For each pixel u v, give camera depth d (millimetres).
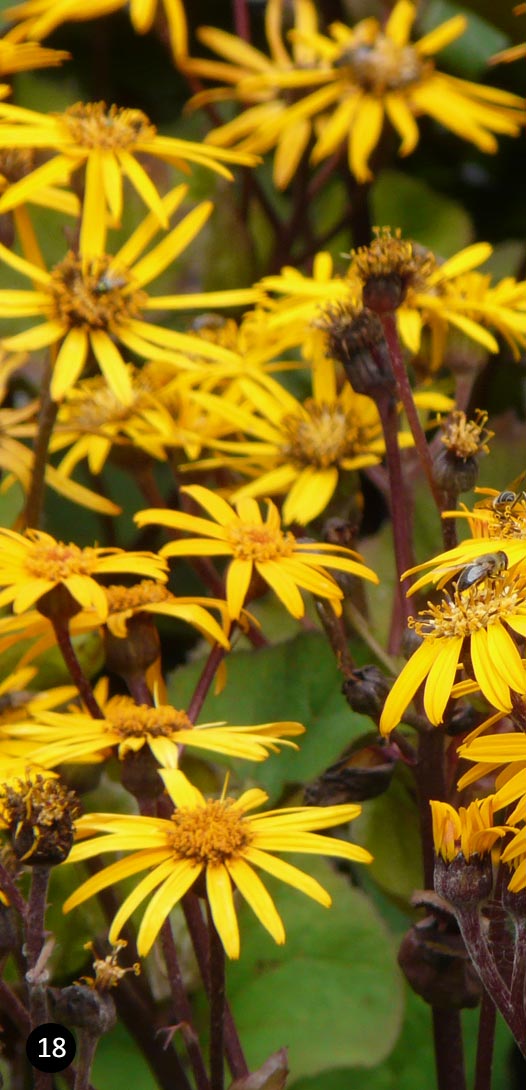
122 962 724
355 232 987
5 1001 668
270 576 714
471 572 652
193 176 977
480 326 817
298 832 667
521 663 645
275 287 801
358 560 782
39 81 1063
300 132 966
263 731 706
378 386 737
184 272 956
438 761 700
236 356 795
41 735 704
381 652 747
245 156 816
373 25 965
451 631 651
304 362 891
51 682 826
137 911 769
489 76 1114
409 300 793
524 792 637
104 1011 639
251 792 681
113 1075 792
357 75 940
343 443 809
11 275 955
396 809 794
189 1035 690
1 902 652
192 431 839
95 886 659
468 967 692
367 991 792
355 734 794
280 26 1061
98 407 843
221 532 728
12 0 1070
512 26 1008
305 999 791
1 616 828
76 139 792
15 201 775
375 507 962
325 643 808
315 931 801
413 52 947
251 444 820
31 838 634
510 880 646
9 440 843
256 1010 791
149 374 862
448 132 1112
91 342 773
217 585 835
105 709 736
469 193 1125
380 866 792
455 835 644
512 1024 644
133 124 804
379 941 799
